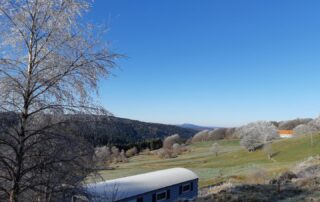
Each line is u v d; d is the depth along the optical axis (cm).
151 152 13650
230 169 7088
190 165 9162
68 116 827
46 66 830
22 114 805
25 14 819
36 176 784
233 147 13612
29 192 793
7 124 775
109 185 2483
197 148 14375
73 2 826
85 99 834
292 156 8512
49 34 830
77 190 802
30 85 811
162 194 2920
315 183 2247
